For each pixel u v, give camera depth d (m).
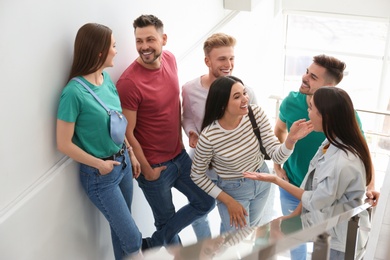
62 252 2.66
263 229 1.34
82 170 2.65
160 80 2.90
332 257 1.75
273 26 6.05
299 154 2.97
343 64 2.82
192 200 3.24
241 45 4.91
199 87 3.05
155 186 3.11
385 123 6.61
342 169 2.17
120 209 2.70
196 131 3.09
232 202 2.78
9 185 2.18
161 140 3.02
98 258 3.14
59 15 2.40
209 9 4.19
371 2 5.98
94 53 2.38
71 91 2.35
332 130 2.22
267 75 6.19
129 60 3.18
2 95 2.06
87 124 2.44
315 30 6.66
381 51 6.51
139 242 2.84
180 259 1.04
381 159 5.56
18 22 2.12
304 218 1.55
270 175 2.56
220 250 1.13
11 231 2.18
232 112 2.56
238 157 2.69
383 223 1.94
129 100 2.80
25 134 2.25
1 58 2.04
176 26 3.67
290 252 1.44
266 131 2.75
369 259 1.75
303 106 2.96
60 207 2.57
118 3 2.93
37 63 2.28
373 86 6.79
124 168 2.73
